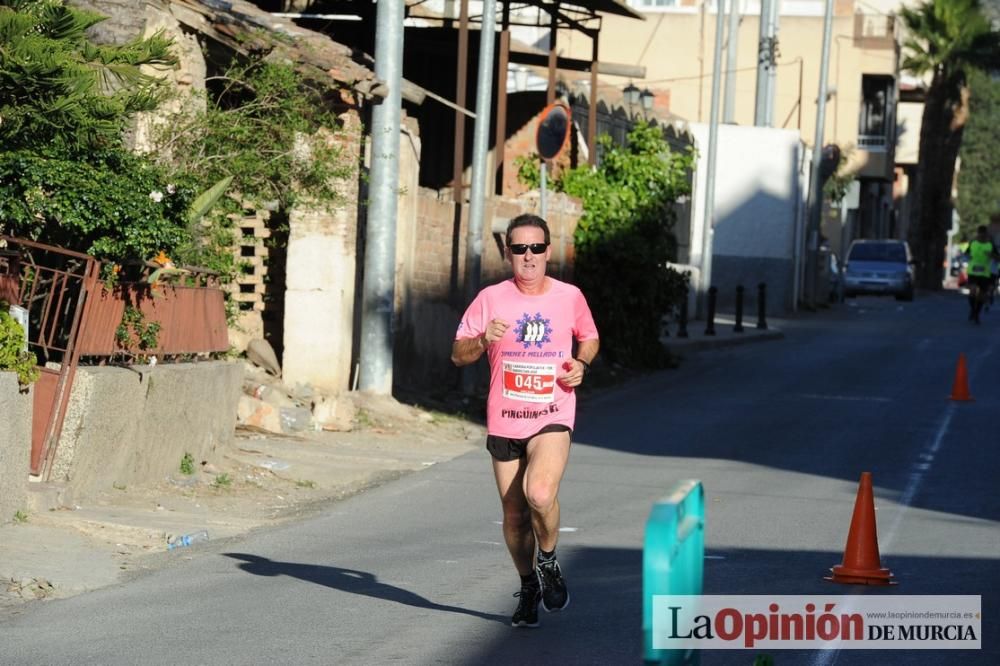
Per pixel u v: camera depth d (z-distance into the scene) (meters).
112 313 28.17
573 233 62.44
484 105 48.59
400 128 45.34
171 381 30.34
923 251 161.62
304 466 34.41
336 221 42.69
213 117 37.75
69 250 27.72
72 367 26.53
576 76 84.88
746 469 37.12
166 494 29.61
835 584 23.41
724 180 106.69
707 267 92.25
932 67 158.00
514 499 19.28
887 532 28.59
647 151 66.12
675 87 142.38
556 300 19.06
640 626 20.11
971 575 24.28
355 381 45.50
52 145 27.27
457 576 23.66
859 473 36.81
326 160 40.41
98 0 36.59
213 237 39.53
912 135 199.00
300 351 42.84
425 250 49.19
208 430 32.91
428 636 19.38
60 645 18.64
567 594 19.59
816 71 145.38
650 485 34.31
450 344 51.72
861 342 80.56
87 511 26.59
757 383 59.12
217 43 39.81
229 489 31.12
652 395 54.75
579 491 33.28
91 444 27.16
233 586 22.48
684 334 77.19
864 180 156.00
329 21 57.81
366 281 43.47
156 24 36.88
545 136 48.69
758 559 25.53
